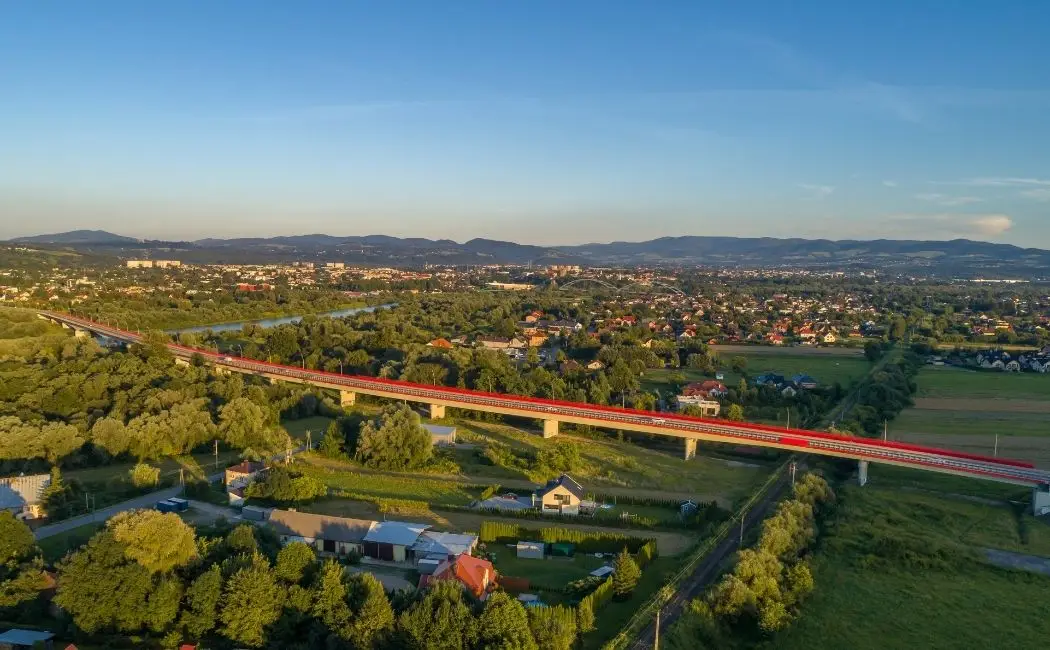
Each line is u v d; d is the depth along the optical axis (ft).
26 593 273.54
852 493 485.97
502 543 384.06
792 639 294.25
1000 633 301.02
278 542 339.36
